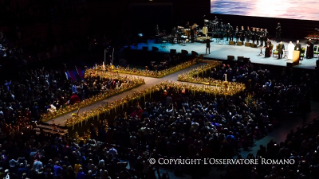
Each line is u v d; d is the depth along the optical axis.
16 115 33.91
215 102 34.84
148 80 42.56
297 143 27.92
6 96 36.62
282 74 41.22
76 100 36.97
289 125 35.06
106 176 24.09
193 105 33.62
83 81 41.38
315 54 47.25
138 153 28.00
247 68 42.91
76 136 32.19
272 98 37.47
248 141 31.14
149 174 25.48
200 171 27.14
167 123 31.00
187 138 29.06
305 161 23.78
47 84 41.44
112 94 38.94
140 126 30.86
